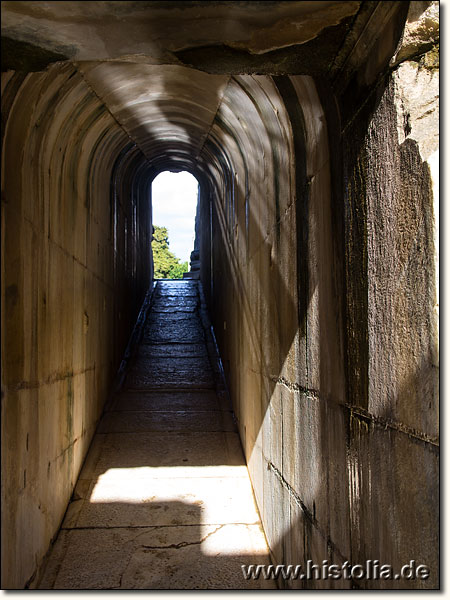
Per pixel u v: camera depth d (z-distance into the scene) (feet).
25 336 9.21
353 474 6.31
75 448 15.01
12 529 8.27
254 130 12.73
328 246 7.36
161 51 6.82
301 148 8.85
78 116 13.00
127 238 28.22
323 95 7.39
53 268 11.80
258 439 14.14
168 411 20.88
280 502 10.86
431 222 4.50
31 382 9.64
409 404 4.80
